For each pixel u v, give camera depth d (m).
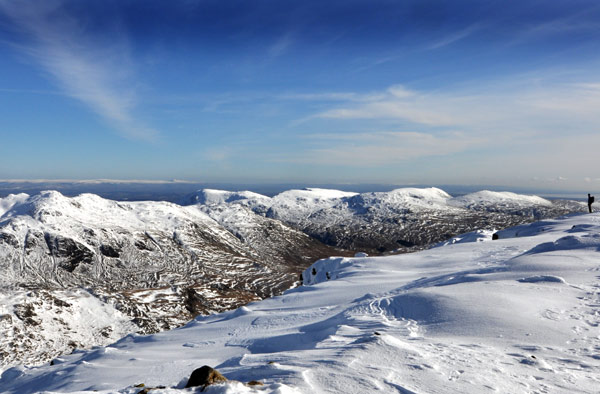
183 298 177.50
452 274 32.84
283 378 9.09
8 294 132.38
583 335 13.17
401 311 20.78
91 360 27.95
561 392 8.63
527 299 18.36
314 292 42.16
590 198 79.19
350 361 10.22
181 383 9.35
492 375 9.61
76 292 150.50
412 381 9.00
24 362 104.69
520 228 80.56
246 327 31.20
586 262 25.59
